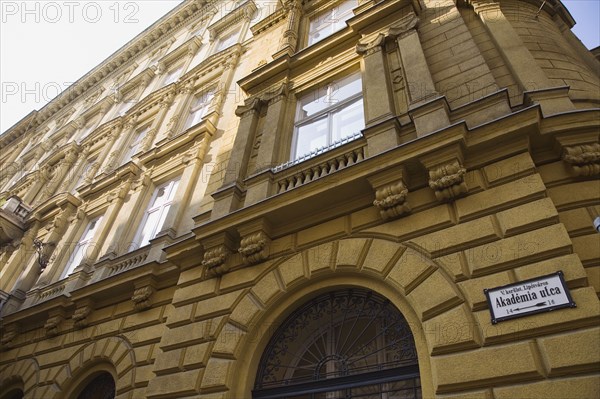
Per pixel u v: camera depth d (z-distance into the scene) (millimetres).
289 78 9820
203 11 21250
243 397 5383
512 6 7844
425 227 5180
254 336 5859
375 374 4836
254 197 7207
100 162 15828
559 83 6172
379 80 7383
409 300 4777
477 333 4125
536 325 3836
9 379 9852
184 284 7195
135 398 6895
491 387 3771
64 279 11367
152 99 16484
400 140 6277
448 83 6668
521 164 4906
